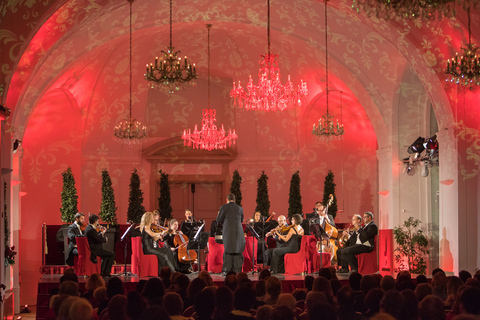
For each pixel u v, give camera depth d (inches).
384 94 611.8
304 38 595.8
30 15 368.5
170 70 426.6
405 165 605.0
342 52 594.9
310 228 472.7
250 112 748.6
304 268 492.4
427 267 595.5
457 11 420.2
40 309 447.2
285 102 516.1
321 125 626.8
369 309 211.6
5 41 365.1
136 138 640.4
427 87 510.0
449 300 239.0
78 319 152.5
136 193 710.5
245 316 195.0
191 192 772.6
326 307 164.1
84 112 700.0
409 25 474.9
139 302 187.3
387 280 261.9
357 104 728.3
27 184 690.2
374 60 593.3
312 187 756.6
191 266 523.5
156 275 480.4
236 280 282.0
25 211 687.1
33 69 452.4
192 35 657.0
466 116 495.2
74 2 434.6
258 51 677.9
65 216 669.3
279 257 498.3
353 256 499.5
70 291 248.7
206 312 190.2
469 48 392.5
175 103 763.4
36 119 690.2
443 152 513.0
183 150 761.0
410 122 614.5
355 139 758.5
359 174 755.4
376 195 753.0
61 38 456.4
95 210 715.4
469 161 494.6
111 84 689.0
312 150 757.9
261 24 589.9
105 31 548.4
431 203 611.5
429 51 486.9
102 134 715.4
